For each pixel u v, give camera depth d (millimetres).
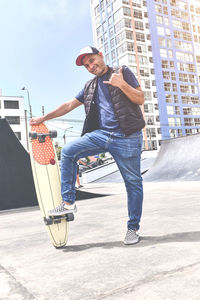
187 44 51500
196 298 1059
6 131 5594
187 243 1848
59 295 1220
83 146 2027
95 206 4547
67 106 2270
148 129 44938
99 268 1529
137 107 2053
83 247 2031
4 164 5492
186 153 10602
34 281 1422
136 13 46469
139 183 2057
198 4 54062
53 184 2193
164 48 48625
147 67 46531
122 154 2016
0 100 45625
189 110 49938
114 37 47438
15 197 5461
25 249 2133
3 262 1824
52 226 2057
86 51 1997
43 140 2287
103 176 16797
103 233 2443
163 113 46688
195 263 1438
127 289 1212
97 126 2127
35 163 2217
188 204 3756
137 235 2049
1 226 3418
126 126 1964
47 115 2281
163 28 49031
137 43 45812
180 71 49844
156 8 48844
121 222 2893
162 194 5391
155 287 1198
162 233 2213
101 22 50562
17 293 1281
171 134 47125
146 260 1580
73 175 2059
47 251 2020
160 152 12078
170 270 1380
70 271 1528
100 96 2090
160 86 47094
